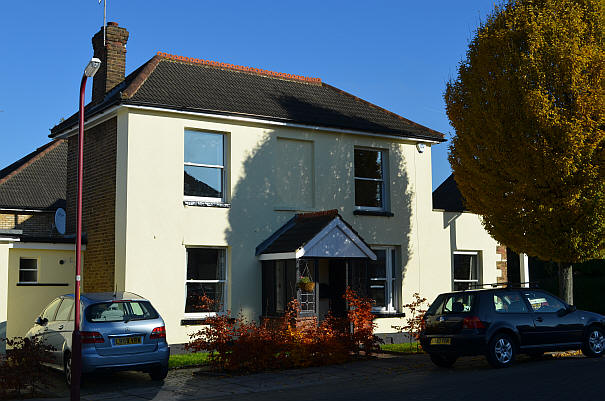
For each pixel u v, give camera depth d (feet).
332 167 62.28
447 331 43.19
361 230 62.80
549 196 49.52
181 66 62.80
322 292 59.52
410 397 32.76
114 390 39.11
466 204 57.52
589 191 48.52
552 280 81.51
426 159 68.13
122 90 55.52
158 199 53.11
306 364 46.01
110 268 53.57
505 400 30.66
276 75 69.67
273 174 58.90
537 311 44.60
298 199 60.34
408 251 65.46
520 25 51.03
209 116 55.47
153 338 40.55
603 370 38.70
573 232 49.44
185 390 38.52
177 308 53.11
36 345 38.55
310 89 70.33
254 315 56.24
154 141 53.36
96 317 39.52
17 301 54.44
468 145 54.34
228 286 55.77
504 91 50.06
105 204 55.26
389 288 64.39
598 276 78.18
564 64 48.01
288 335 46.39
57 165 84.89
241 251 56.29
